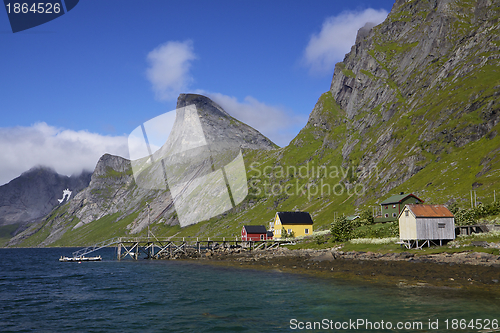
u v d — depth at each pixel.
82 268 87.00
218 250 117.06
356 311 30.16
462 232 67.81
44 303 39.56
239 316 29.95
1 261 139.88
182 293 41.94
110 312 33.44
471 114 175.88
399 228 69.38
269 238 131.50
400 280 44.25
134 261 104.31
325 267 60.12
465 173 142.62
